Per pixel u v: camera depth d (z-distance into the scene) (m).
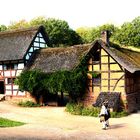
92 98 29.44
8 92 36.84
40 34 38.09
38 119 25.34
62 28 58.47
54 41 57.62
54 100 33.38
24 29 38.22
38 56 35.69
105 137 18.17
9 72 36.69
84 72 29.72
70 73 30.12
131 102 28.84
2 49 37.44
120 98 27.77
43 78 32.38
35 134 18.89
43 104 33.62
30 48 36.38
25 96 35.28
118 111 27.11
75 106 28.89
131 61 29.81
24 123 23.02
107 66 28.66
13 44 37.12
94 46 29.08
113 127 21.66
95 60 29.45
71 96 30.47
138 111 29.48
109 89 28.52
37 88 32.78
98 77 29.19
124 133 19.47
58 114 27.95
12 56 35.59
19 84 34.03
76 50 33.31
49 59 34.12
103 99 27.55
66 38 58.56
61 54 33.88
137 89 30.84
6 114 27.53
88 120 24.70
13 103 34.88
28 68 34.72
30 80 32.91
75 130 20.48
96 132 19.80
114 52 28.97
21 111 29.67
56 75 31.06
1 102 35.44
